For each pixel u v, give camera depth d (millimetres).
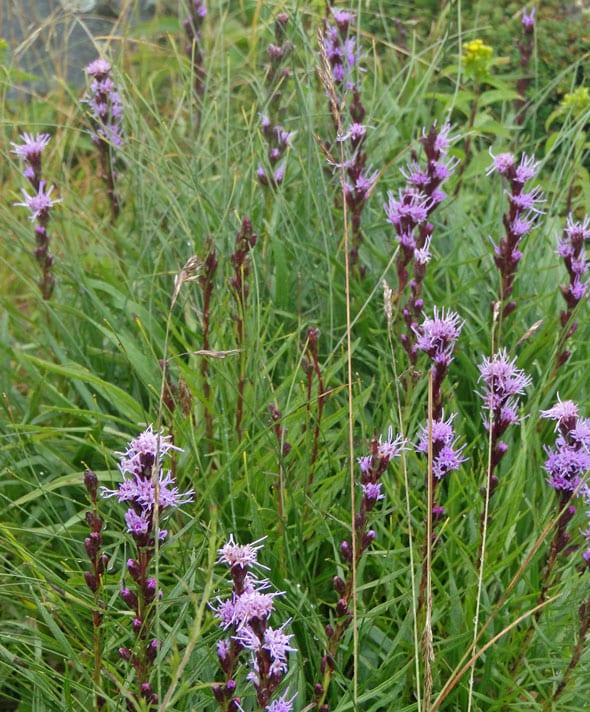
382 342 446
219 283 446
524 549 356
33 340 449
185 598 274
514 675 319
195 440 365
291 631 318
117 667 312
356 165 430
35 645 308
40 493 360
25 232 475
